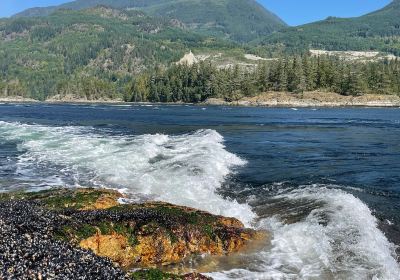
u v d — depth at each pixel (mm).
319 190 20438
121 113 103500
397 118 87375
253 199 19312
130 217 14562
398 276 11648
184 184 21188
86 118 80000
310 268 12211
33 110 117750
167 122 71062
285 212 17047
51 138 39594
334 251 13133
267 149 36656
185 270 12625
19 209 14250
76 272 9727
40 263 9836
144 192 20047
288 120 80250
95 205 16906
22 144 35875
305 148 37750
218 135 45438
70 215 14516
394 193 20703
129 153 29500
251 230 14805
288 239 14328
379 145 40500
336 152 35312
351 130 57750
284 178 24031
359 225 15008
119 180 22266
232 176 24391
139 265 13062
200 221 14773
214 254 13625
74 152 30797
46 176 23438
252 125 66438
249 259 13031
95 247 12914
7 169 25266
